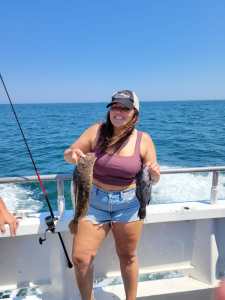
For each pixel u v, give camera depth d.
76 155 2.45
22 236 2.96
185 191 8.56
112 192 2.49
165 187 8.88
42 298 2.93
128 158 2.44
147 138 2.57
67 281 2.98
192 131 26.98
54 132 27.09
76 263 2.53
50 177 2.83
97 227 2.53
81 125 34.38
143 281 3.16
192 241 3.29
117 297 2.92
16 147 18.30
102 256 3.15
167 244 3.25
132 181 2.52
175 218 3.07
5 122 39.12
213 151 17.33
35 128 30.83
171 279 3.21
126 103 2.34
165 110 72.31
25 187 8.85
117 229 2.57
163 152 17.17
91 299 2.63
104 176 2.47
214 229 3.17
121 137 2.44
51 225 2.79
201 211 3.10
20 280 3.00
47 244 3.00
